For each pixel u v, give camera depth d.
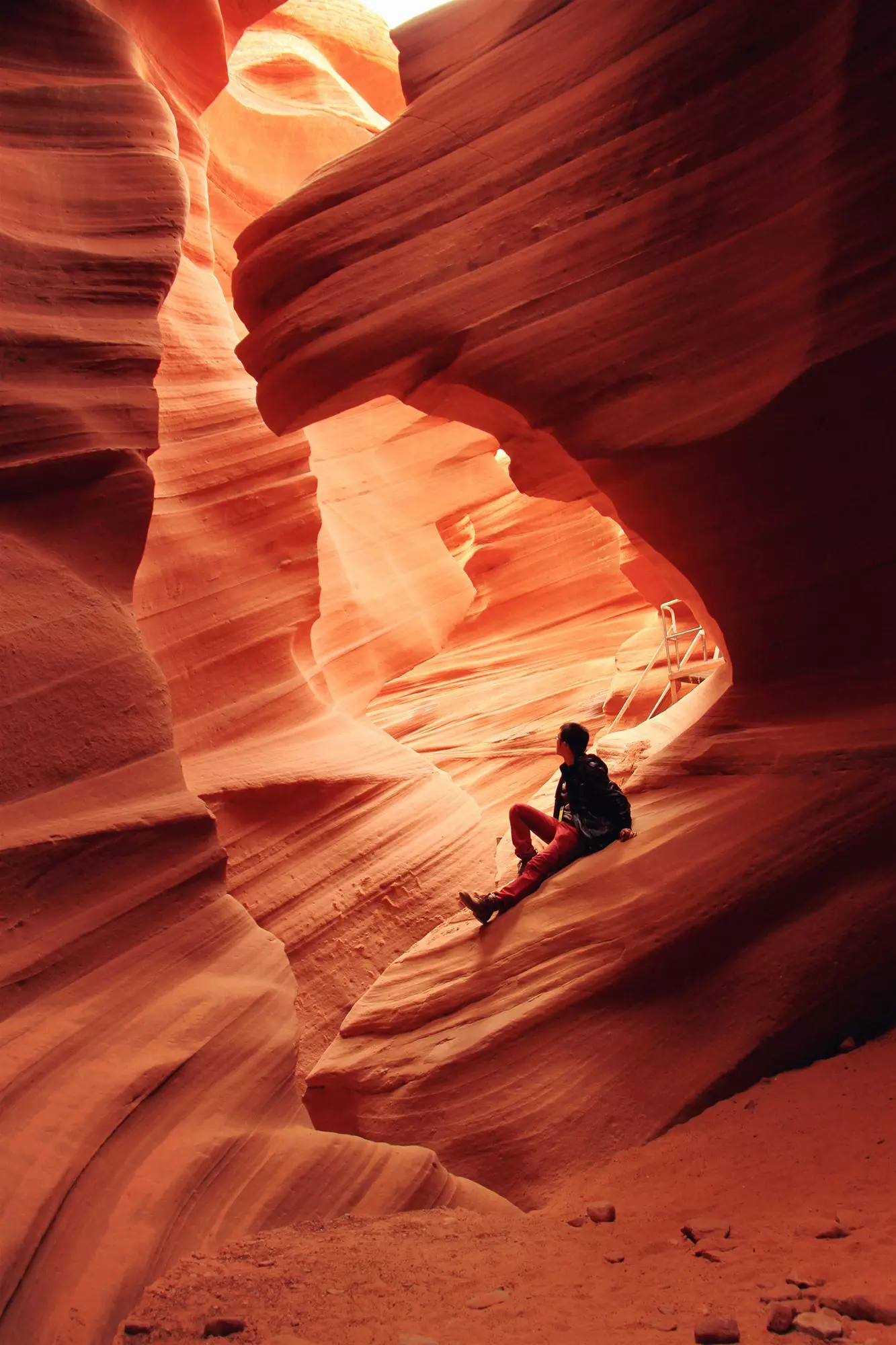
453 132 5.55
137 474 4.34
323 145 12.62
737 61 4.77
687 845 4.62
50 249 4.51
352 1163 3.34
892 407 4.37
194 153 8.44
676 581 6.06
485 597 14.19
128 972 3.50
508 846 7.39
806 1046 4.16
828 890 4.38
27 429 4.09
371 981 7.32
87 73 5.10
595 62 5.24
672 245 4.88
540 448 5.72
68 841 3.50
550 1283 2.43
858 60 4.31
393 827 7.97
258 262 5.79
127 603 4.20
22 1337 2.20
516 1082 4.27
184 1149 3.02
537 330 5.09
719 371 4.66
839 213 4.40
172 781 3.97
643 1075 4.17
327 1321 2.26
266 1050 3.55
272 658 7.94
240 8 8.42
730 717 5.05
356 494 10.91
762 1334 1.90
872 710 4.66
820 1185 2.99
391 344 5.38
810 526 4.70
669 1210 3.11
